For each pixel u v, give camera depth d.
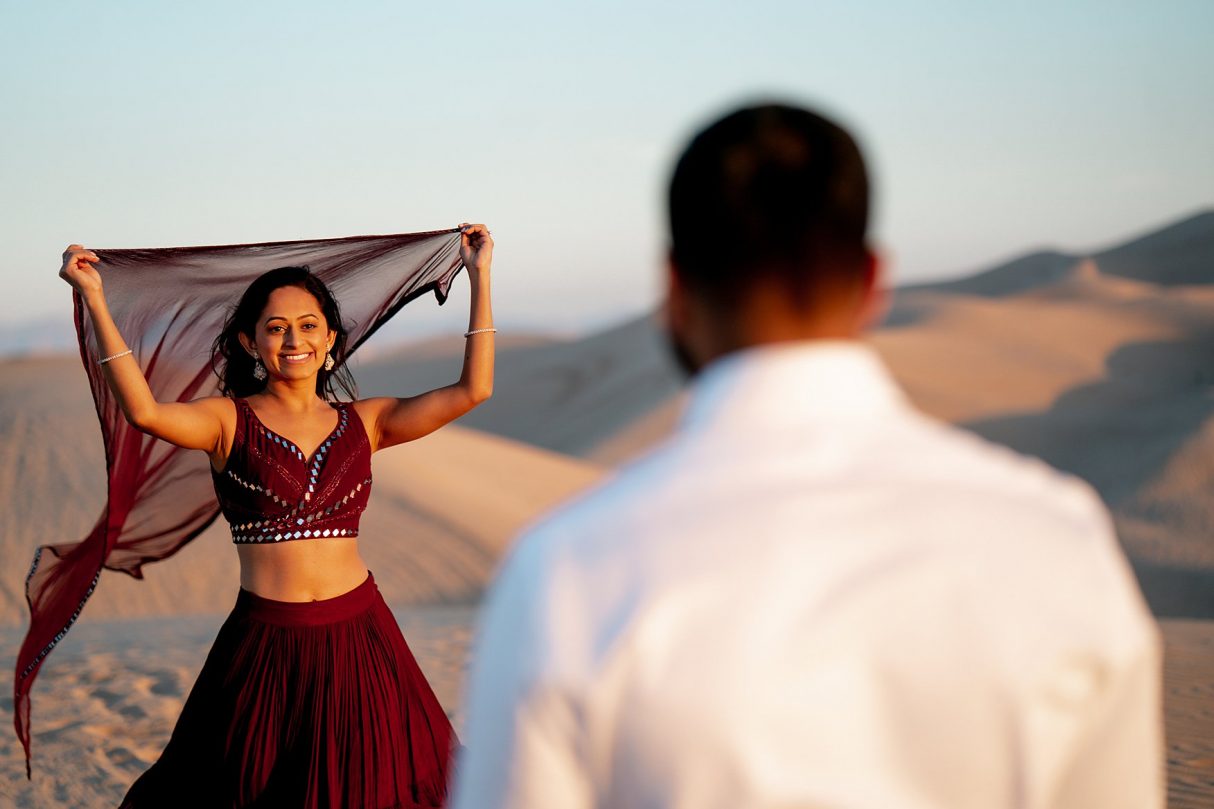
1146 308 89.94
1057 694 1.13
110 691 8.02
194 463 4.54
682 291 1.30
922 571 1.11
